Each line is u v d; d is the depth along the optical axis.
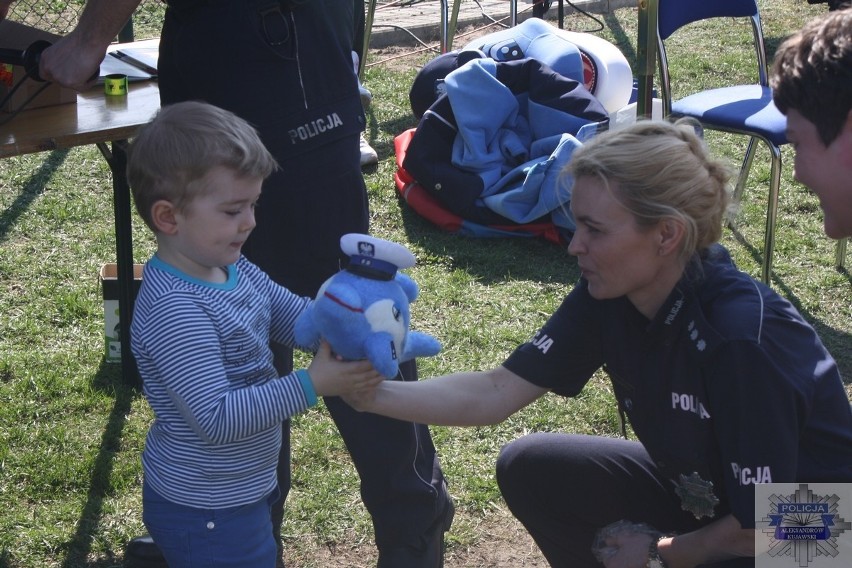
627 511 2.15
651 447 1.88
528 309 4.09
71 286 4.12
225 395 1.78
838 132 1.52
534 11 6.50
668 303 1.76
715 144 5.72
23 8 7.06
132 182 1.85
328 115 2.34
